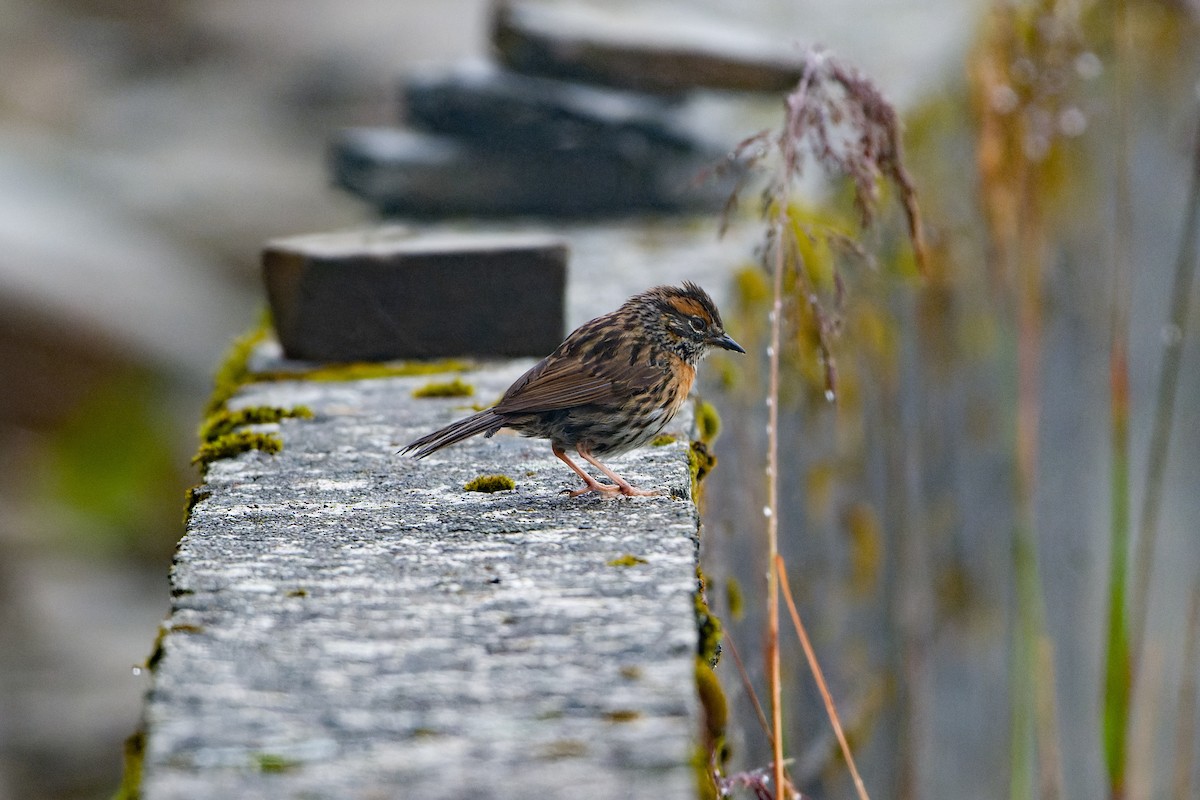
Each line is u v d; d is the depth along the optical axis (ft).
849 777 35.17
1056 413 49.73
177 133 89.71
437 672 14.37
